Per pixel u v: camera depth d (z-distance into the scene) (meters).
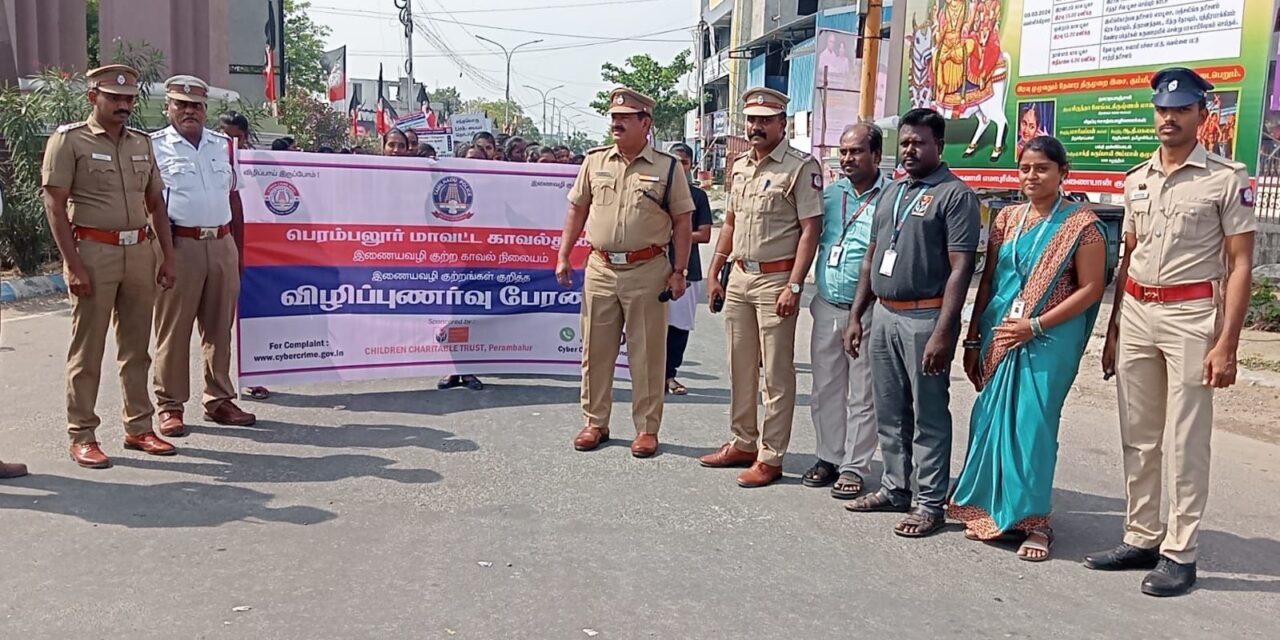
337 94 43.16
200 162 6.07
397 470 5.55
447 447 6.02
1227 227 4.02
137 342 5.64
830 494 5.39
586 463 5.80
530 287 7.56
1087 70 12.10
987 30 13.57
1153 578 4.22
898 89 15.79
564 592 4.02
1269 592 4.26
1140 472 4.40
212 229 6.14
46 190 5.17
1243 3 10.38
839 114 17.83
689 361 9.06
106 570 4.11
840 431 5.47
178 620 3.70
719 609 3.91
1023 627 3.85
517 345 7.61
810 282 13.84
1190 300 4.13
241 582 4.04
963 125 14.16
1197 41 10.86
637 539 4.63
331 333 7.23
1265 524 5.12
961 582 4.27
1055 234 4.48
